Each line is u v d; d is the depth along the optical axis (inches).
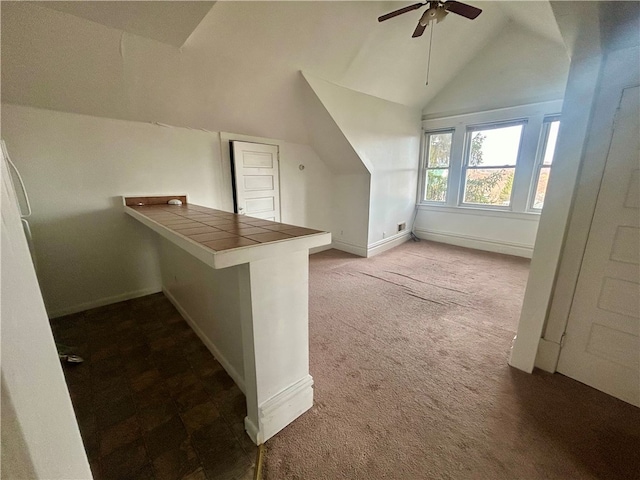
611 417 54.3
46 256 91.2
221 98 106.7
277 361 48.9
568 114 55.9
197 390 62.0
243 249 39.3
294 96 122.5
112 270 104.6
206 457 47.3
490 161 169.5
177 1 64.6
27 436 11.5
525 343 67.2
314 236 48.9
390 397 60.1
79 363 70.8
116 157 99.4
